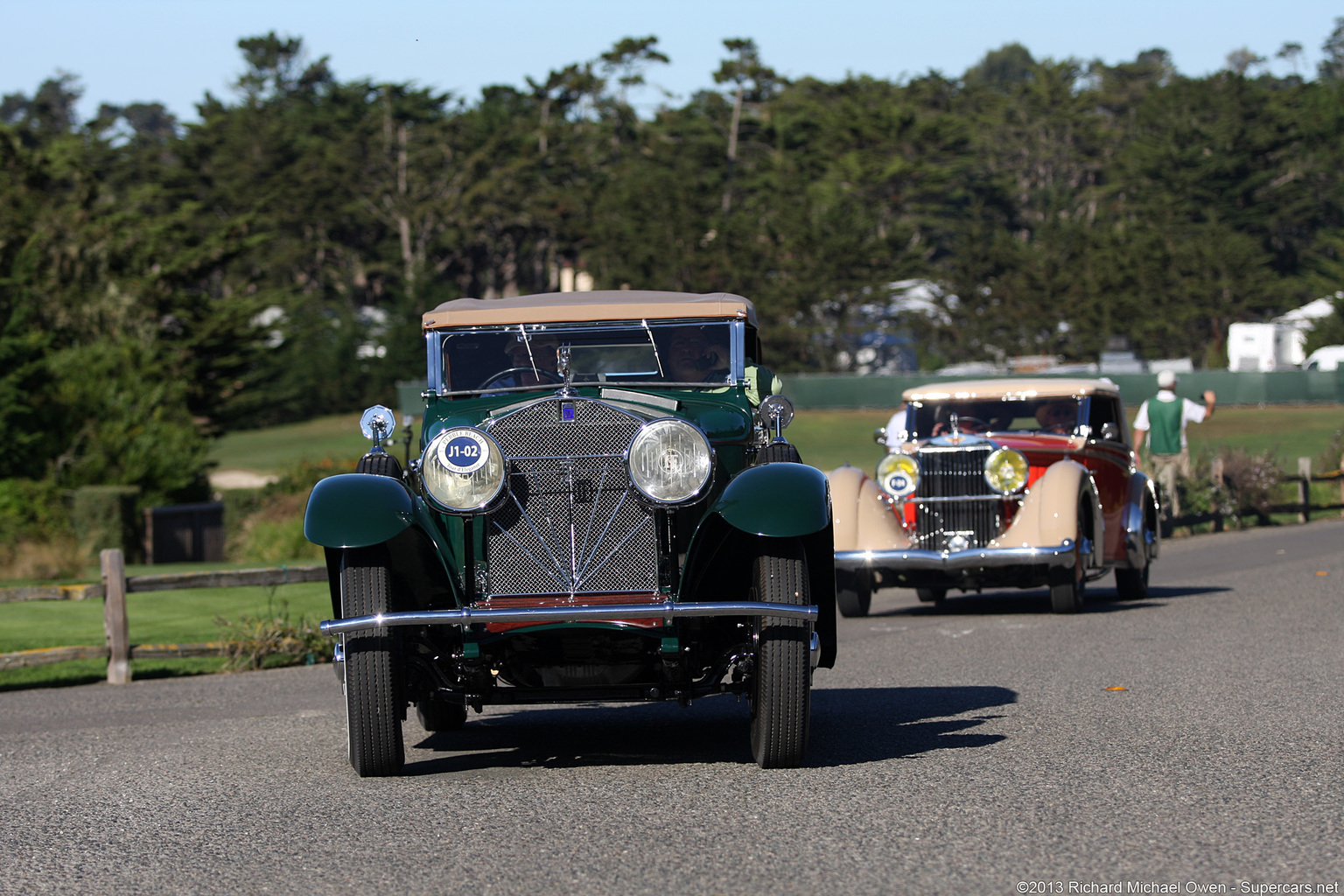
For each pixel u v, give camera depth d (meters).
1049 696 21.02
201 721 22.09
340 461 75.25
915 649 27.22
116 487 64.88
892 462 32.84
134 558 64.38
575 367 18.80
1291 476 64.69
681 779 15.89
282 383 196.62
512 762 17.42
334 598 16.66
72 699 25.84
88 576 56.44
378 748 16.17
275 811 14.88
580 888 11.70
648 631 15.66
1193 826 13.20
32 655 27.67
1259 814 13.62
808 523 15.45
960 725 18.84
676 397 18.03
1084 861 12.11
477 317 18.81
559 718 21.23
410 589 17.27
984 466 32.34
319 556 61.19
